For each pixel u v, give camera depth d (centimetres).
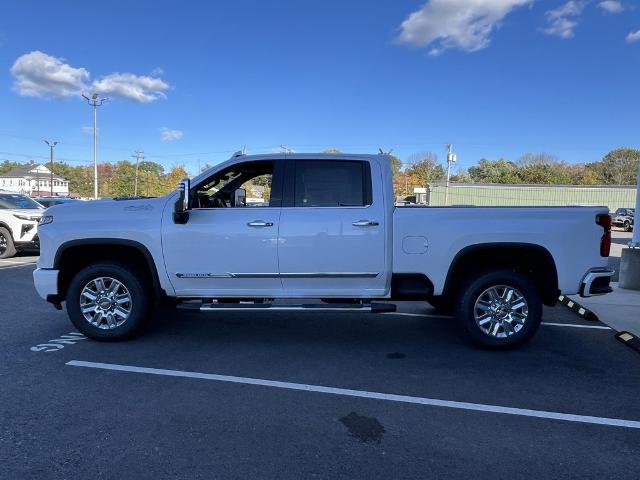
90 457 316
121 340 561
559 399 416
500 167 9319
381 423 370
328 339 588
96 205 552
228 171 545
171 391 424
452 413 388
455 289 554
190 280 536
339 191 534
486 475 303
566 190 5025
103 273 548
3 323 638
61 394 415
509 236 520
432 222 523
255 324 655
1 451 322
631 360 518
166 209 538
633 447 338
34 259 1298
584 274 525
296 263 524
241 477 296
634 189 4853
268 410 389
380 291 534
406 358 519
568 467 312
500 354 534
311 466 310
